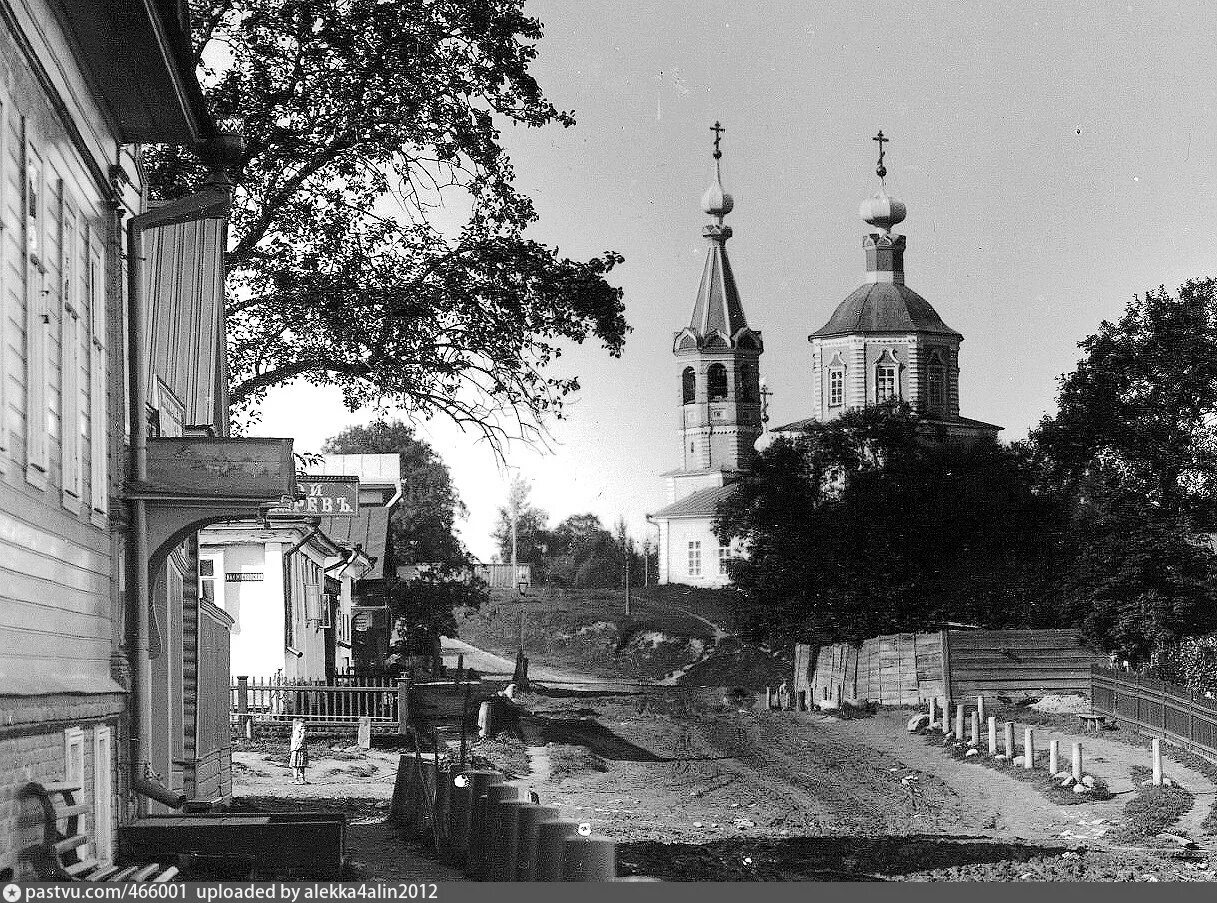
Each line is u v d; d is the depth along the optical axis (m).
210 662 22.44
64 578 13.16
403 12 31.70
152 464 16.64
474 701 44.84
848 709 49.06
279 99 31.78
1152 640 51.69
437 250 32.75
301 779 30.31
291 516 35.41
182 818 15.91
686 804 28.69
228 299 32.06
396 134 32.28
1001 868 20.03
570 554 166.12
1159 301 62.16
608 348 33.28
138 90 15.70
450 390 32.84
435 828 20.11
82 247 14.52
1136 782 30.47
